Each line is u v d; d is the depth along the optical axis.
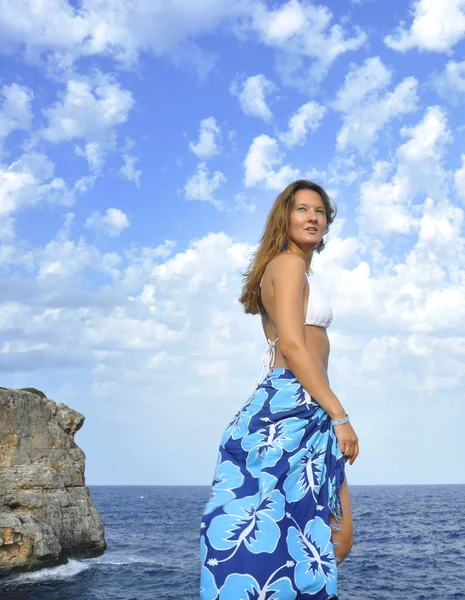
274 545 2.71
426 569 38.50
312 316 3.17
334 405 2.93
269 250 3.38
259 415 3.03
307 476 2.92
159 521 90.00
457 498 172.88
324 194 3.49
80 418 40.81
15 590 28.83
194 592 30.45
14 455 35.56
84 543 37.84
